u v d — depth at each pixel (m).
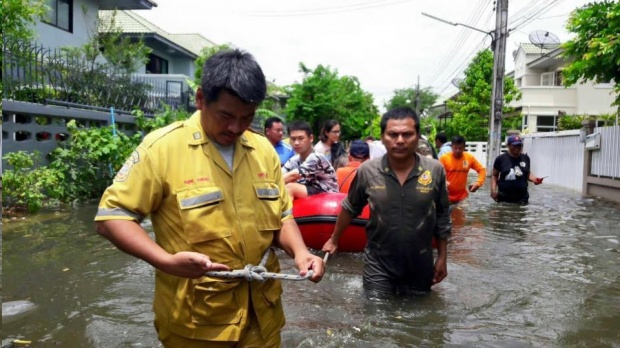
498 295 4.55
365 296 4.43
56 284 4.75
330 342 3.49
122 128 12.23
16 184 7.92
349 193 4.55
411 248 4.27
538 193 13.57
